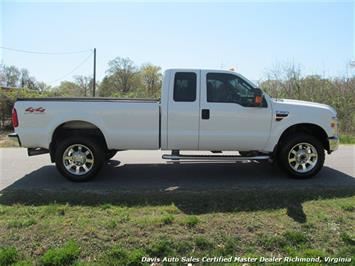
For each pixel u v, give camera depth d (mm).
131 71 49406
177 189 5910
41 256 3598
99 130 6598
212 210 4770
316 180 6559
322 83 20734
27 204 5105
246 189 5844
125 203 5113
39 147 6402
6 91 24656
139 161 8531
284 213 4625
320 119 6559
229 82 6434
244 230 4129
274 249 3797
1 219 4461
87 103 6301
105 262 3512
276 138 6512
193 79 6363
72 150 6469
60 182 6488
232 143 6473
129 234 4016
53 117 6289
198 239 3883
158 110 6316
